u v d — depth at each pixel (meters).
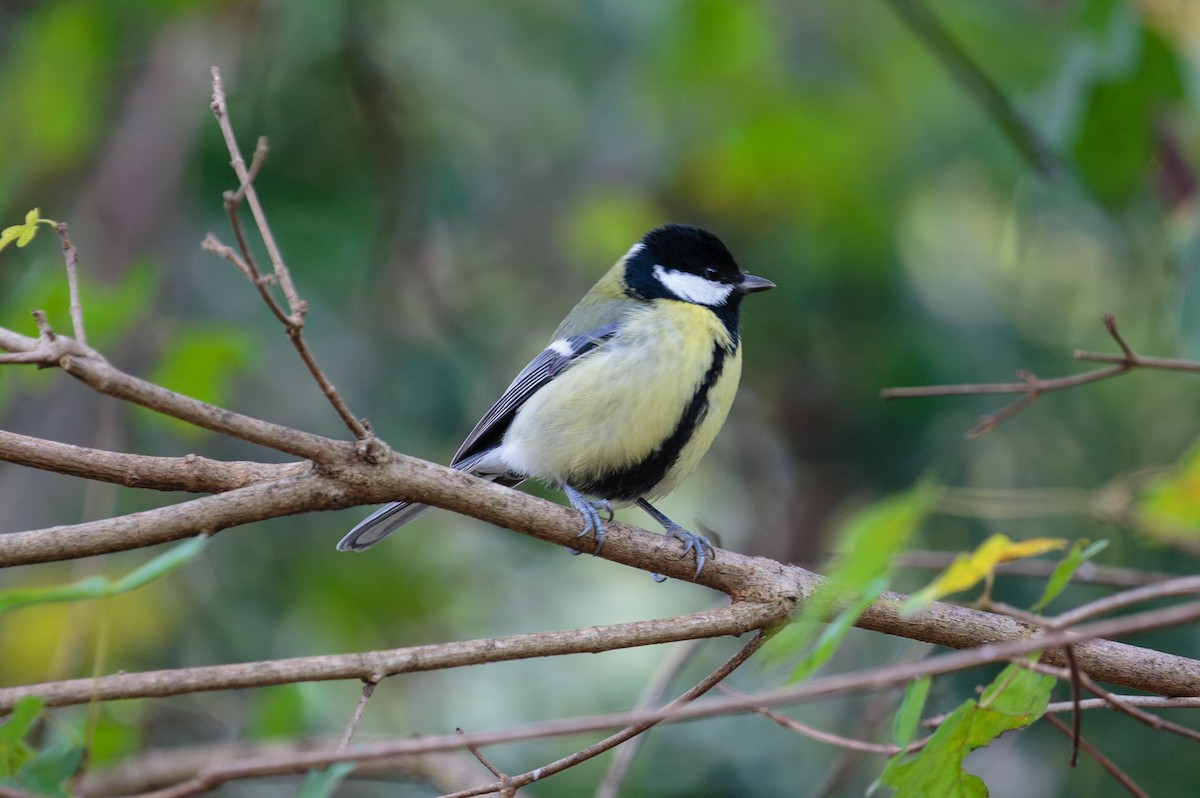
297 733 7.55
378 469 5.38
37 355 4.62
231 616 11.32
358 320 12.09
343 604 11.80
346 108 12.27
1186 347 7.96
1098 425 11.39
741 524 13.06
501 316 13.20
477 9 12.80
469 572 12.79
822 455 12.24
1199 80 9.05
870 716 8.07
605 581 12.91
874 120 12.69
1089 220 11.60
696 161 12.80
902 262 12.14
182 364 8.32
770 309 12.36
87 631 9.33
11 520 10.66
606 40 12.70
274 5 11.77
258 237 11.57
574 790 11.05
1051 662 5.63
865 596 4.53
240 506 5.22
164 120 11.66
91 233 11.39
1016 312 12.10
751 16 11.98
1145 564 10.27
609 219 12.67
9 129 11.49
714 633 5.55
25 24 12.13
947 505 8.88
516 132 13.14
